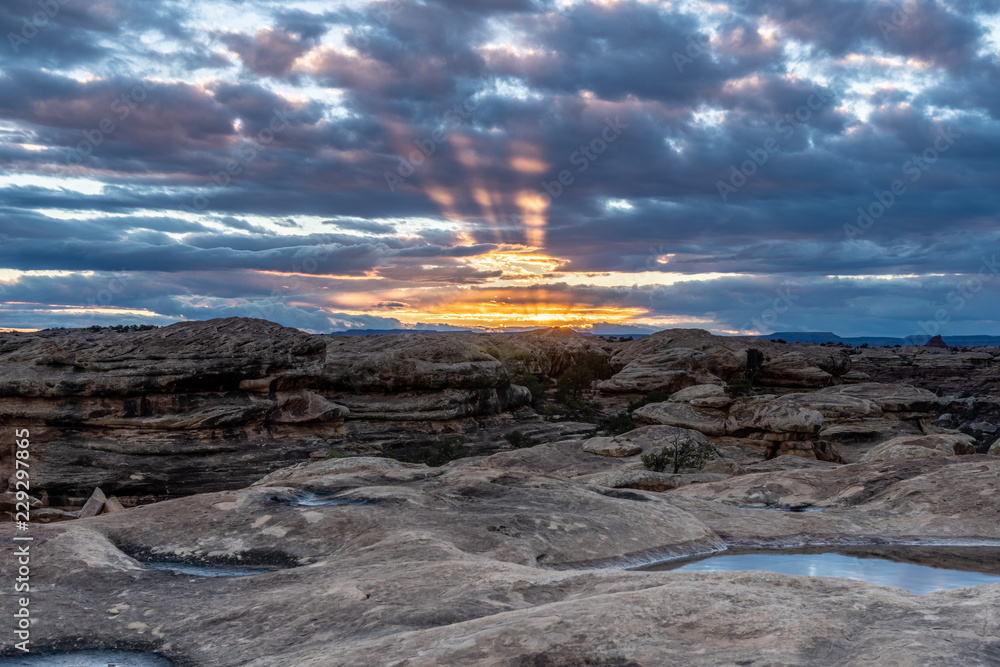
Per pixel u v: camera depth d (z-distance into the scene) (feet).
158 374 199.52
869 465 88.12
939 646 20.18
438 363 253.03
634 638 22.45
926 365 520.01
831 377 348.79
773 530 67.46
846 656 20.66
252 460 198.80
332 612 34.86
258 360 214.90
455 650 22.38
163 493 185.78
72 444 189.06
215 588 42.37
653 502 71.10
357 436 227.20
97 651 33.01
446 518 59.52
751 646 21.77
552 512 63.46
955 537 65.21
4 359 199.31
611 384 339.77
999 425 361.51
